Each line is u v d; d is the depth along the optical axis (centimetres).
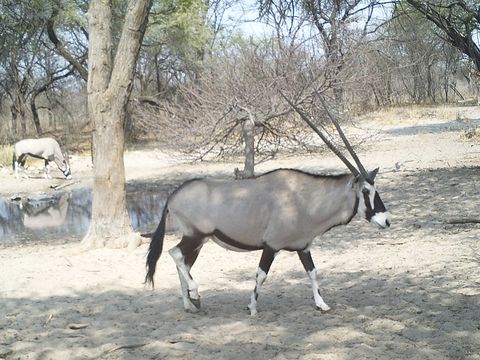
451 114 3394
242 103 1138
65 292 709
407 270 717
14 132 3509
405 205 1167
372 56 1338
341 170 1797
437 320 527
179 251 582
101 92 975
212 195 567
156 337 522
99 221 983
